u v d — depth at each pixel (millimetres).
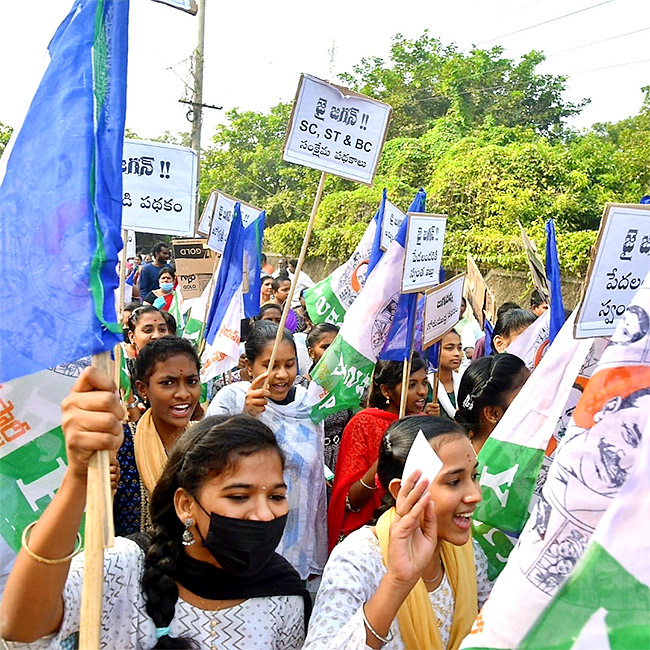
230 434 2018
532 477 2916
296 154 4016
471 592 2352
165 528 2076
